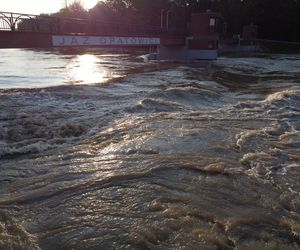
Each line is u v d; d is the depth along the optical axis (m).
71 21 29.14
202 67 37.94
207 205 7.60
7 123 13.10
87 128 13.05
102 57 55.78
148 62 45.47
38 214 7.30
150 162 9.85
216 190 8.30
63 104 16.34
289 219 7.18
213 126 13.58
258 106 17.42
